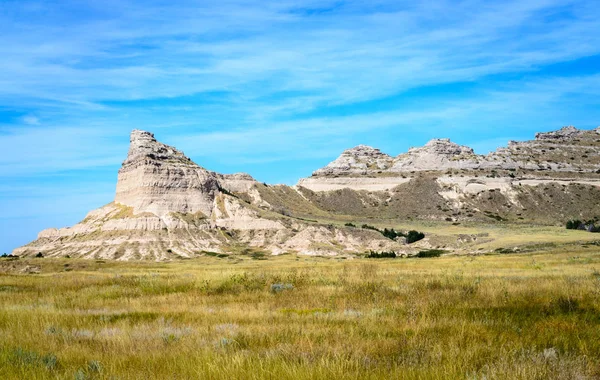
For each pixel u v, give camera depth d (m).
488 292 21.53
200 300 22.97
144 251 167.88
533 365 10.31
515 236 140.12
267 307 20.22
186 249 170.62
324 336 13.91
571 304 18.17
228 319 17.38
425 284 25.81
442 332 14.43
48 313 19.03
